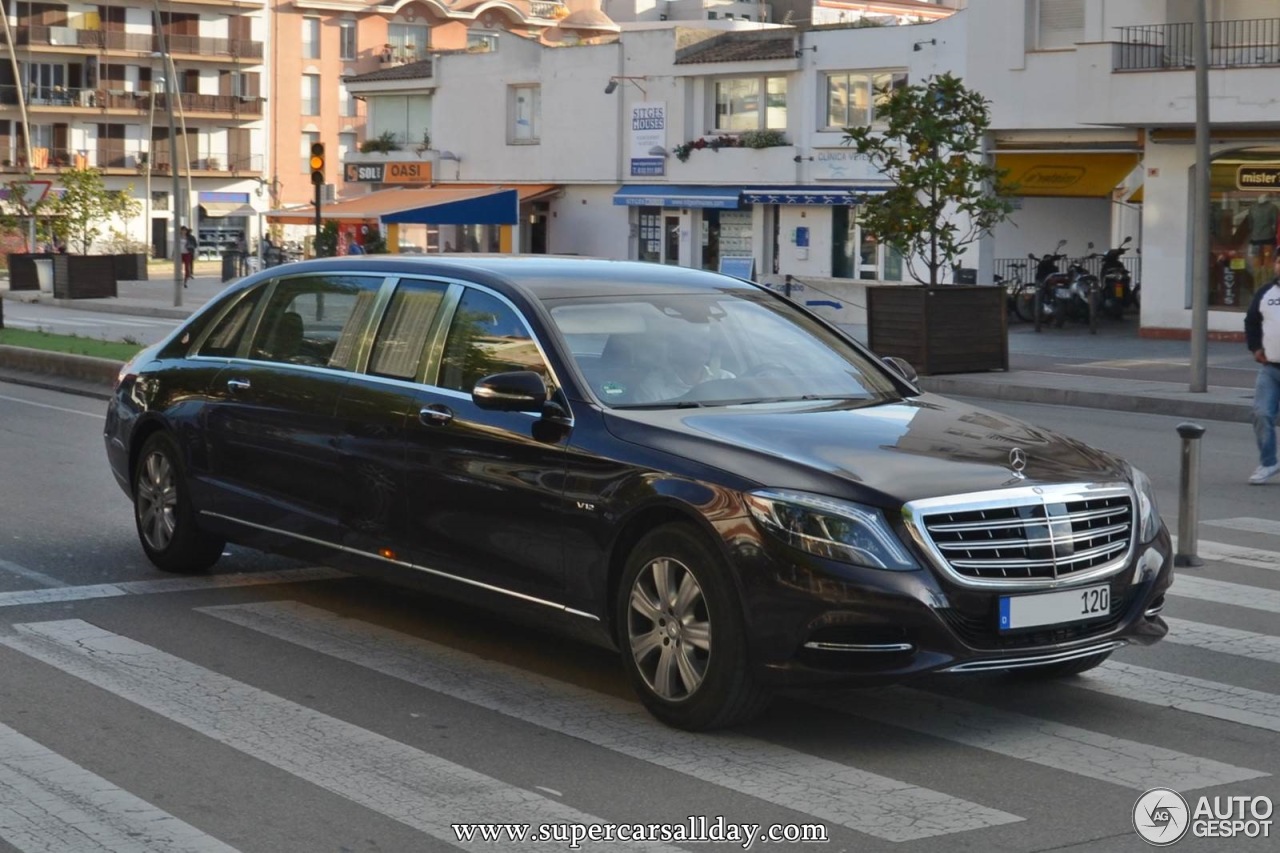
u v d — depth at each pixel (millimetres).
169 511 8539
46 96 80375
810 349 7027
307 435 7422
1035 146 32250
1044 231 36031
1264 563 9375
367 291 7523
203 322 8578
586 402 6273
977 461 5766
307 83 86625
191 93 83500
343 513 7234
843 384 6816
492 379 6277
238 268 55406
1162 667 6895
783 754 5578
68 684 6449
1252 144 27750
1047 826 4883
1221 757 5617
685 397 6441
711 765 5449
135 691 6355
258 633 7352
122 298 44531
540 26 91812
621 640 6000
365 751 5590
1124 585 5820
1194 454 9281
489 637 7320
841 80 42188
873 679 5371
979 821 4918
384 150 56531
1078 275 31812
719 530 5543
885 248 41250
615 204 47750
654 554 5816
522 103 52000
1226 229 28344
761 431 5938
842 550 5379
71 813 4934
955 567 5441
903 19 72312
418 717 6020
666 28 46406
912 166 23484
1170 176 28781
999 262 35656
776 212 44094
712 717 5672
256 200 86000
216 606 7902
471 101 53375
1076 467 5914
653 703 5883
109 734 5777
